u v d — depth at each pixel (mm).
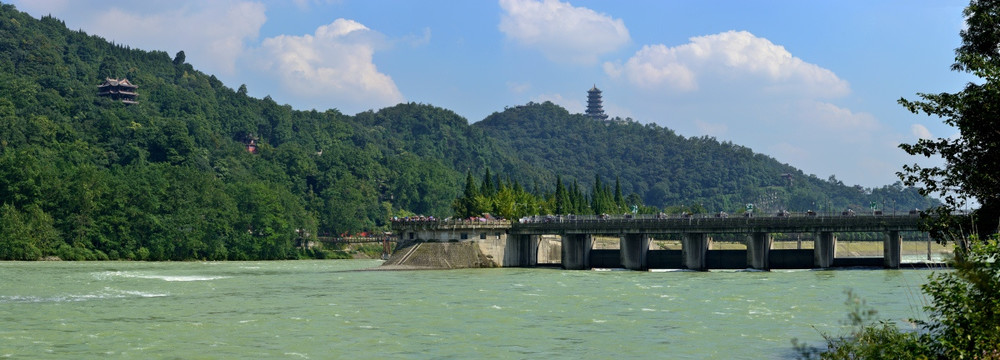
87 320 93250
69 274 169000
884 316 89500
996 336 42062
